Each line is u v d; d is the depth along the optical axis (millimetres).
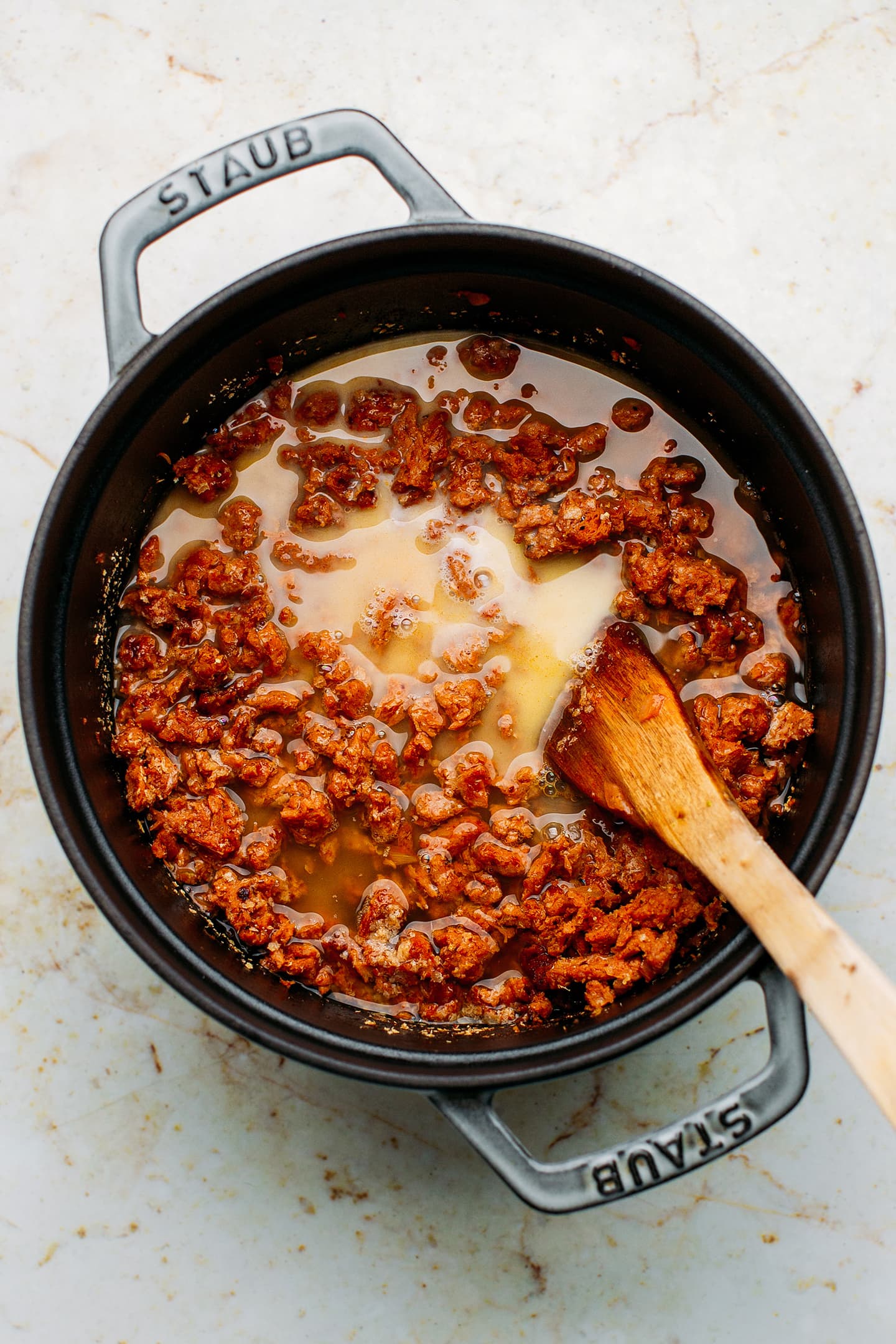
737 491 552
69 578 519
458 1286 566
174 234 583
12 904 577
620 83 591
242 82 591
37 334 587
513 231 507
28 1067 573
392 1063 504
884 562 579
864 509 581
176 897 534
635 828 536
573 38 592
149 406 524
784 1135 572
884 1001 452
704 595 537
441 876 534
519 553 551
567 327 549
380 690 544
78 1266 566
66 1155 571
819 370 585
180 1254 567
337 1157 571
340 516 552
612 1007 522
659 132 590
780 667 538
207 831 534
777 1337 563
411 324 556
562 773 534
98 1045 574
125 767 543
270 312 528
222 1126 572
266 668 542
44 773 492
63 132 590
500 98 590
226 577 545
